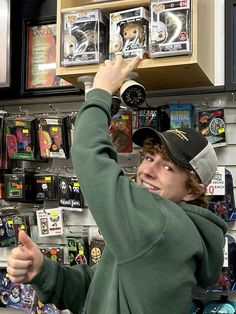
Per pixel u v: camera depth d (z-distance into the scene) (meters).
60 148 2.14
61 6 1.81
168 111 2.06
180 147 1.21
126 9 1.75
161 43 1.64
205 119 2.00
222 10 2.06
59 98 2.26
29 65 2.27
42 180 2.21
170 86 2.00
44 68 2.24
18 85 2.25
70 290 1.35
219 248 1.23
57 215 2.18
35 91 2.21
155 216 1.07
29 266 1.24
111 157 1.18
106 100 1.21
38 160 2.22
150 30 1.67
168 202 1.16
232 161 2.00
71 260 2.12
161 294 1.06
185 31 1.63
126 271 1.07
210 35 1.94
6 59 2.17
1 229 2.25
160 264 1.06
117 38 1.71
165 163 1.23
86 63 1.75
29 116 2.25
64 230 2.23
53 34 2.25
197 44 1.64
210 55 1.93
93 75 1.79
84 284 1.39
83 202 2.18
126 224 1.06
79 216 2.21
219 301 1.88
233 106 2.03
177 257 1.08
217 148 2.02
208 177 1.25
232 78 1.91
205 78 1.86
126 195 1.08
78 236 2.15
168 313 1.06
